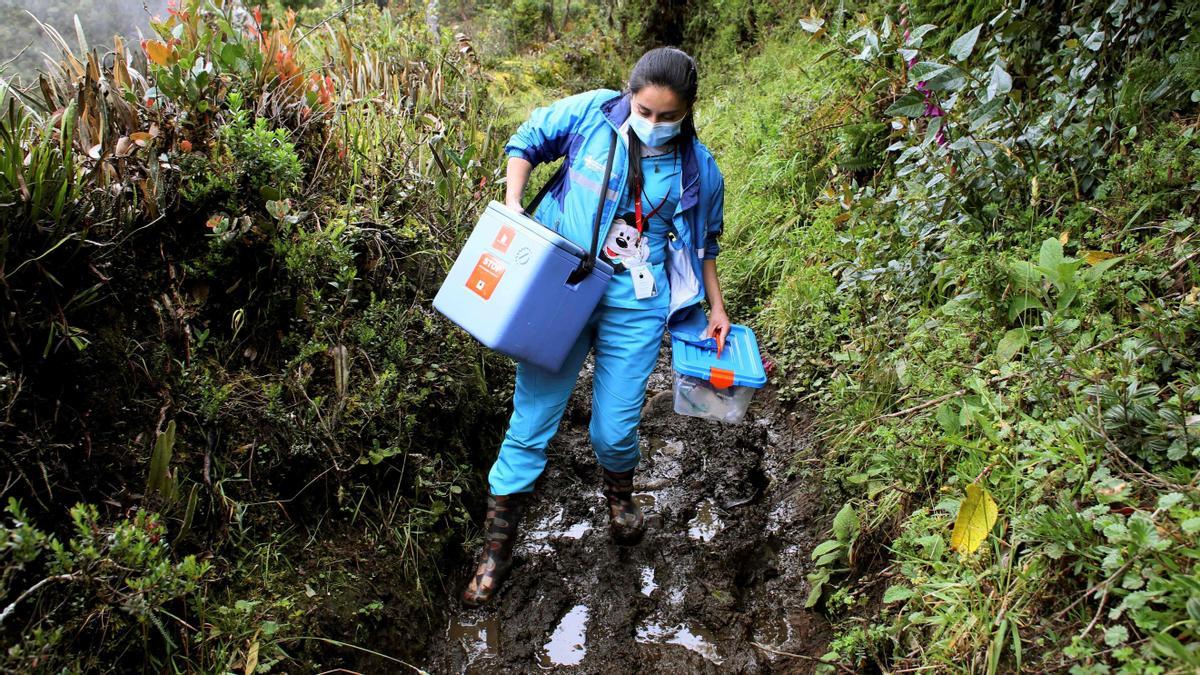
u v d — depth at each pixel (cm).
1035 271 257
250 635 215
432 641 266
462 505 308
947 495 240
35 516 198
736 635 270
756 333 447
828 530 296
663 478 354
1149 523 170
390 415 284
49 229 215
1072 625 183
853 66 492
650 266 260
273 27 346
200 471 234
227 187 262
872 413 308
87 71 255
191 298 258
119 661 193
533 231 235
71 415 215
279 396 262
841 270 405
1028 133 309
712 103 858
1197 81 302
